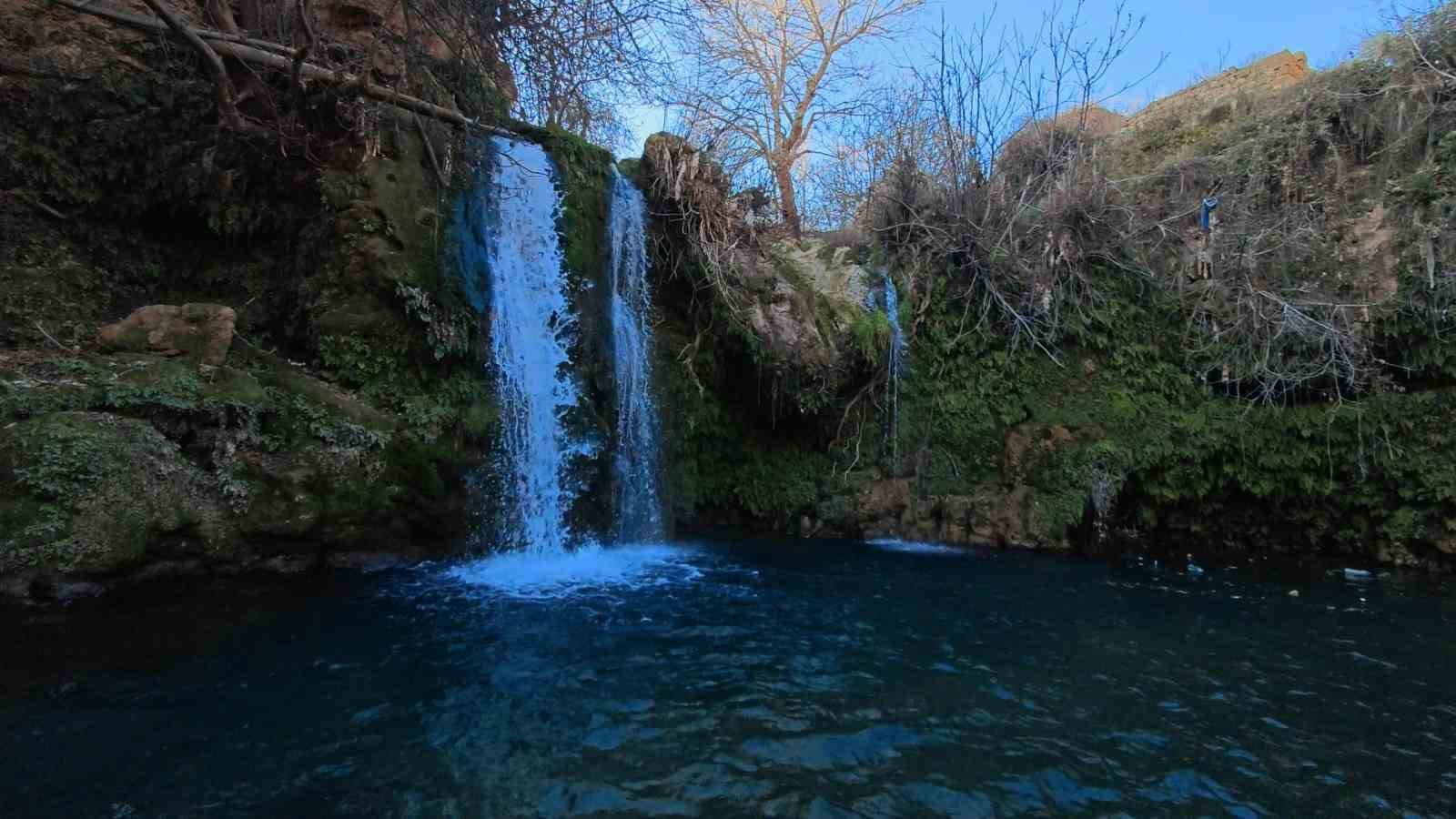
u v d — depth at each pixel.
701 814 3.38
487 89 9.70
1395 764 4.04
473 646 5.39
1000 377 10.50
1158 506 9.96
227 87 7.00
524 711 4.38
